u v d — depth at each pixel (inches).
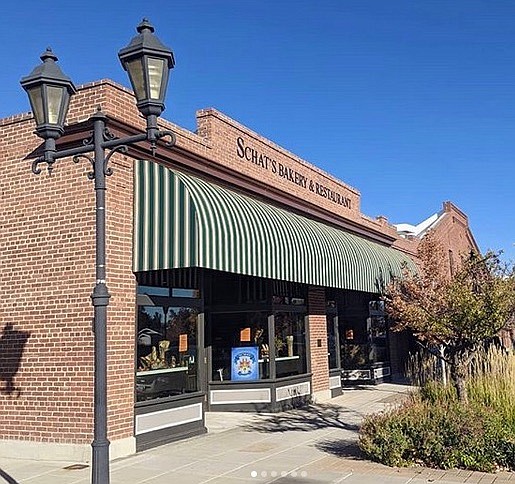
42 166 459.5
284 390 647.8
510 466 352.2
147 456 421.4
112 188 439.2
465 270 444.8
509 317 433.4
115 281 433.1
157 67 255.3
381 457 374.6
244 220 486.6
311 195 747.4
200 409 510.9
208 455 422.6
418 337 495.2
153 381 470.3
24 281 454.0
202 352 529.3
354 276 709.9
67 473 380.8
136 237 449.1
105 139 271.0
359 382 911.7
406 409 399.9
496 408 395.2
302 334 713.6
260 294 650.2
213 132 560.4
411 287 466.6
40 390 432.8
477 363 448.1
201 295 538.3
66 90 274.2
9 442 436.1
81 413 415.5
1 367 450.6
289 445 452.1
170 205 441.1
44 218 454.0
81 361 421.4
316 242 618.5
